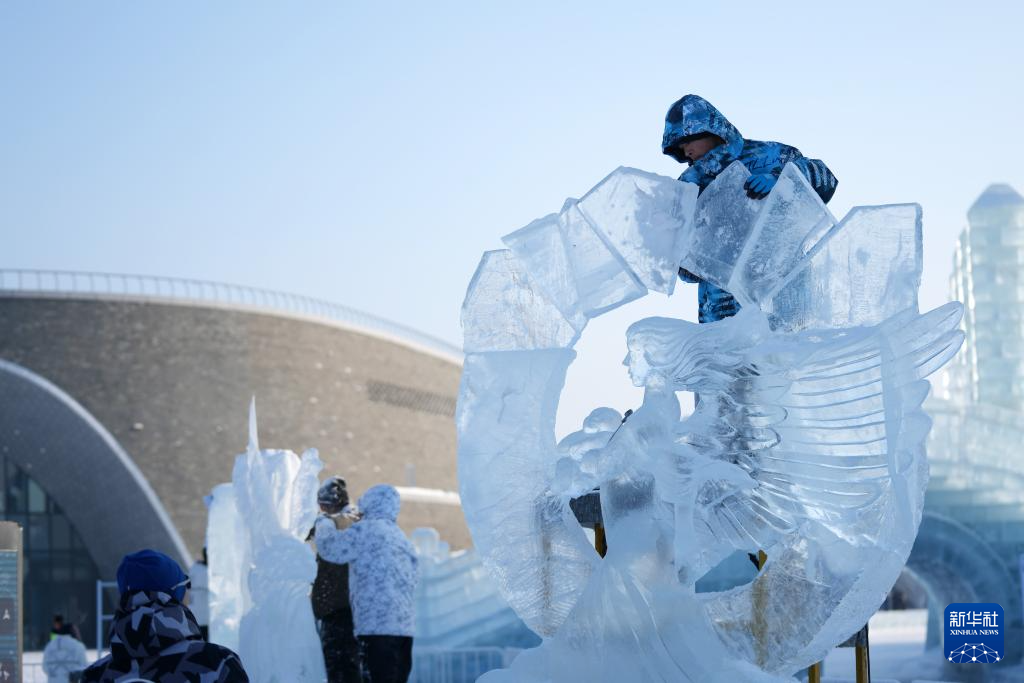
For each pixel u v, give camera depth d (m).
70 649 20.64
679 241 4.45
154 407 58.56
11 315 56.50
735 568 20.45
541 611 4.62
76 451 57.94
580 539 4.60
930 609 23.94
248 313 61.75
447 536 68.06
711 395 4.33
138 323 58.84
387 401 67.19
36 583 58.88
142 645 4.04
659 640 4.21
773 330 4.37
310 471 9.02
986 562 20.50
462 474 4.62
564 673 4.32
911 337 4.05
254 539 8.91
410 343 70.31
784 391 4.20
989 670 18.33
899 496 4.00
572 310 4.50
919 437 4.05
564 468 4.45
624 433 4.35
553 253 4.52
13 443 58.09
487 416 4.60
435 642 24.12
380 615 8.83
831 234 4.25
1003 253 21.06
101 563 60.00
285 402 62.03
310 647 8.47
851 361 4.07
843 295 4.26
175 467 58.41
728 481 4.23
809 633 4.30
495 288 4.61
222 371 60.41
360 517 9.56
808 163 4.93
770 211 4.39
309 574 8.52
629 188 4.50
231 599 10.37
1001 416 20.77
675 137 5.01
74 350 57.31
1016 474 20.72
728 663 4.19
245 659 8.48
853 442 4.15
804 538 4.32
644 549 4.32
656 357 4.33
